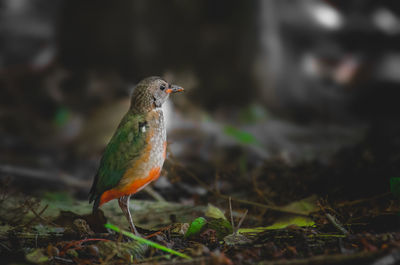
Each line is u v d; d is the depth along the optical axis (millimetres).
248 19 19781
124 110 13734
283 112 19656
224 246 5129
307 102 20266
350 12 21984
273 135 14289
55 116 15500
